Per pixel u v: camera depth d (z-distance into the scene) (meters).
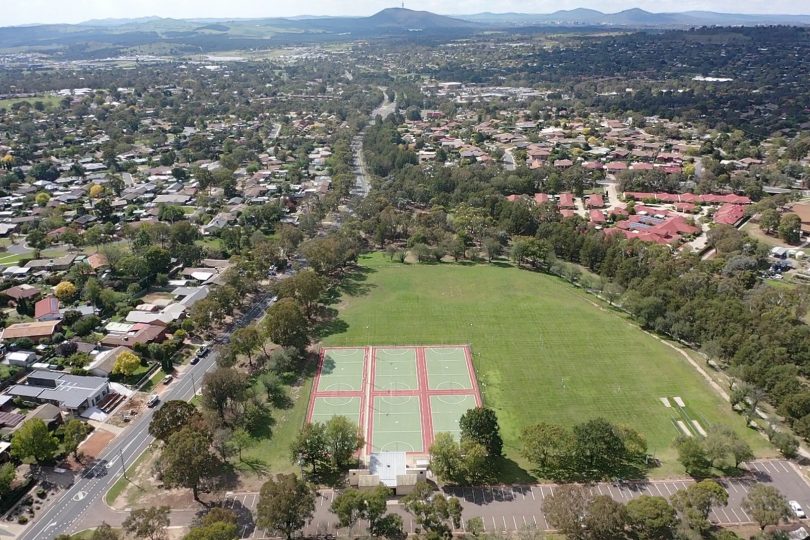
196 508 133.62
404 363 197.62
